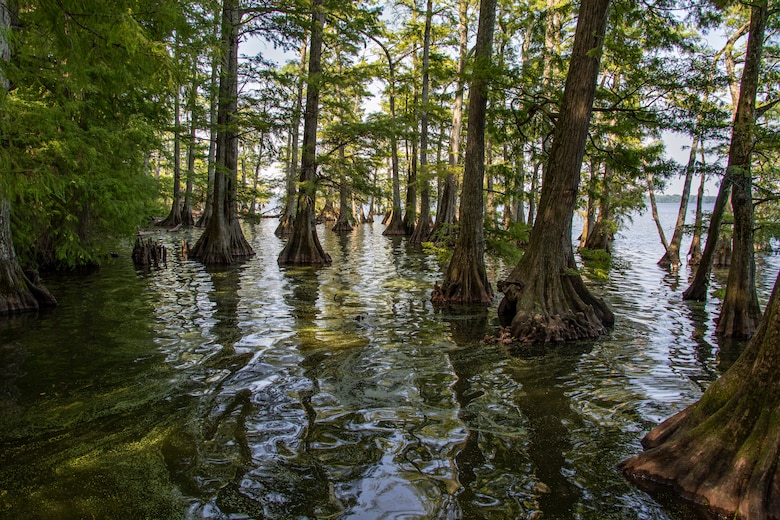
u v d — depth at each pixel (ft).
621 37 27.43
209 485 10.50
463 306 31.14
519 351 21.53
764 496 8.81
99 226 43.50
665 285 42.52
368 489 10.38
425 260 56.75
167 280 39.58
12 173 14.89
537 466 11.39
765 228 26.66
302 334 23.30
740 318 24.70
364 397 15.64
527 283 25.57
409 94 100.83
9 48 18.88
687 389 16.84
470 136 33.01
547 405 15.20
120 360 18.93
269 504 9.82
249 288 36.40
